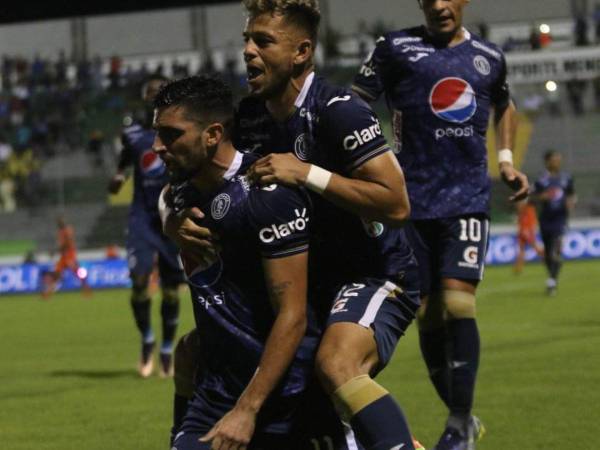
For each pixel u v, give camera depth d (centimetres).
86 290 2381
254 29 409
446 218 590
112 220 2872
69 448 649
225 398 407
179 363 443
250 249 398
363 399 390
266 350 389
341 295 417
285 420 407
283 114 420
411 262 436
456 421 571
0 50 4006
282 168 390
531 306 1504
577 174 2914
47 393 885
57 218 2616
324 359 395
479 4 3647
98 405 810
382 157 403
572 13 3600
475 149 596
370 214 401
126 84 3381
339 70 3225
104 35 3897
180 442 405
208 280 406
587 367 883
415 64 596
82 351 1226
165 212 418
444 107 593
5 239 2914
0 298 2473
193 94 392
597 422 657
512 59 3080
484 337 1145
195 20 3844
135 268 944
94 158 3030
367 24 3656
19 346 1315
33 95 3328
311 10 412
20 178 2986
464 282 583
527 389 784
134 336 1380
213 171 399
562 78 3053
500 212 2819
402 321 423
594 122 2977
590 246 2681
